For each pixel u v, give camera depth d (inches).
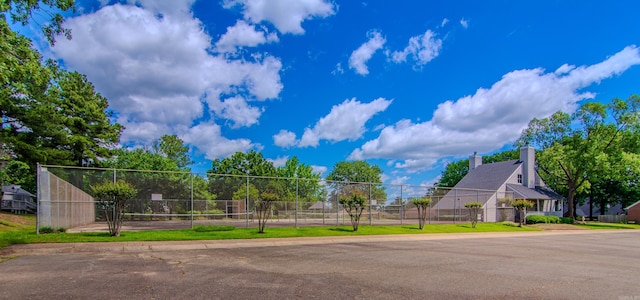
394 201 992.9
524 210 1240.8
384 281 274.8
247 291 235.3
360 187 905.5
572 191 1549.0
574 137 1472.7
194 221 785.6
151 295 221.3
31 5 459.5
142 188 756.0
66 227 625.6
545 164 1622.8
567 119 1521.9
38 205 541.6
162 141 2758.4
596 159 1390.3
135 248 455.8
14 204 1364.4
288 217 903.7
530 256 446.0
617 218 1812.3
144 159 1924.2
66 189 628.7
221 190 837.2
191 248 470.0
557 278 300.7
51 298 210.8
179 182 796.6
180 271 301.3
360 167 3004.4
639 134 1380.4
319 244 544.1
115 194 524.7
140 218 747.4
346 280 275.9
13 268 307.0
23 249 415.5
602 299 233.1
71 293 222.8
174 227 685.3
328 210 878.4
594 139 1413.6
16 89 483.8
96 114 1269.7
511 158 2559.1
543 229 1073.5
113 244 465.1
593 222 1622.8
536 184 1662.2
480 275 307.1
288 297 222.1
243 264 343.9
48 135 1023.6
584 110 1435.8
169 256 391.5
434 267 344.8
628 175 1508.4
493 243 623.8
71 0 478.0
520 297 233.9
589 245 624.7
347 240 605.3
